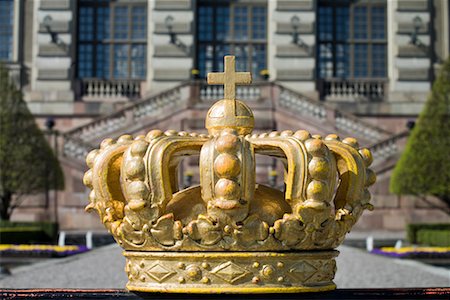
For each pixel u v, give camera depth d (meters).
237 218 3.98
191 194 4.24
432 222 38.09
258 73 47.28
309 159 4.06
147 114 39.50
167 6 44.97
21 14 45.97
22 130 33.50
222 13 47.41
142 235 4.11
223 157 3.93
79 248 27.45
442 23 45.94
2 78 34.03
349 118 39.50
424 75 45.22
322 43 47.59
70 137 37.97
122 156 4.43
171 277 4.10
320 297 4.23
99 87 45.12
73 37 45.22
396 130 44.41
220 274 4.03
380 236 36.56
